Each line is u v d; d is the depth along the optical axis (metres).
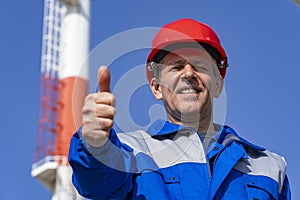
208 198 5.00
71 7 30.97
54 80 28.09
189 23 6.05
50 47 29.19
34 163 27.39
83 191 4.77
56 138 26.89
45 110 27.09
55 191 27.34
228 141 5.48
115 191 4.90
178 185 5.08
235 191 5.15
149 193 4.95
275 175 5.51
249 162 5.49
